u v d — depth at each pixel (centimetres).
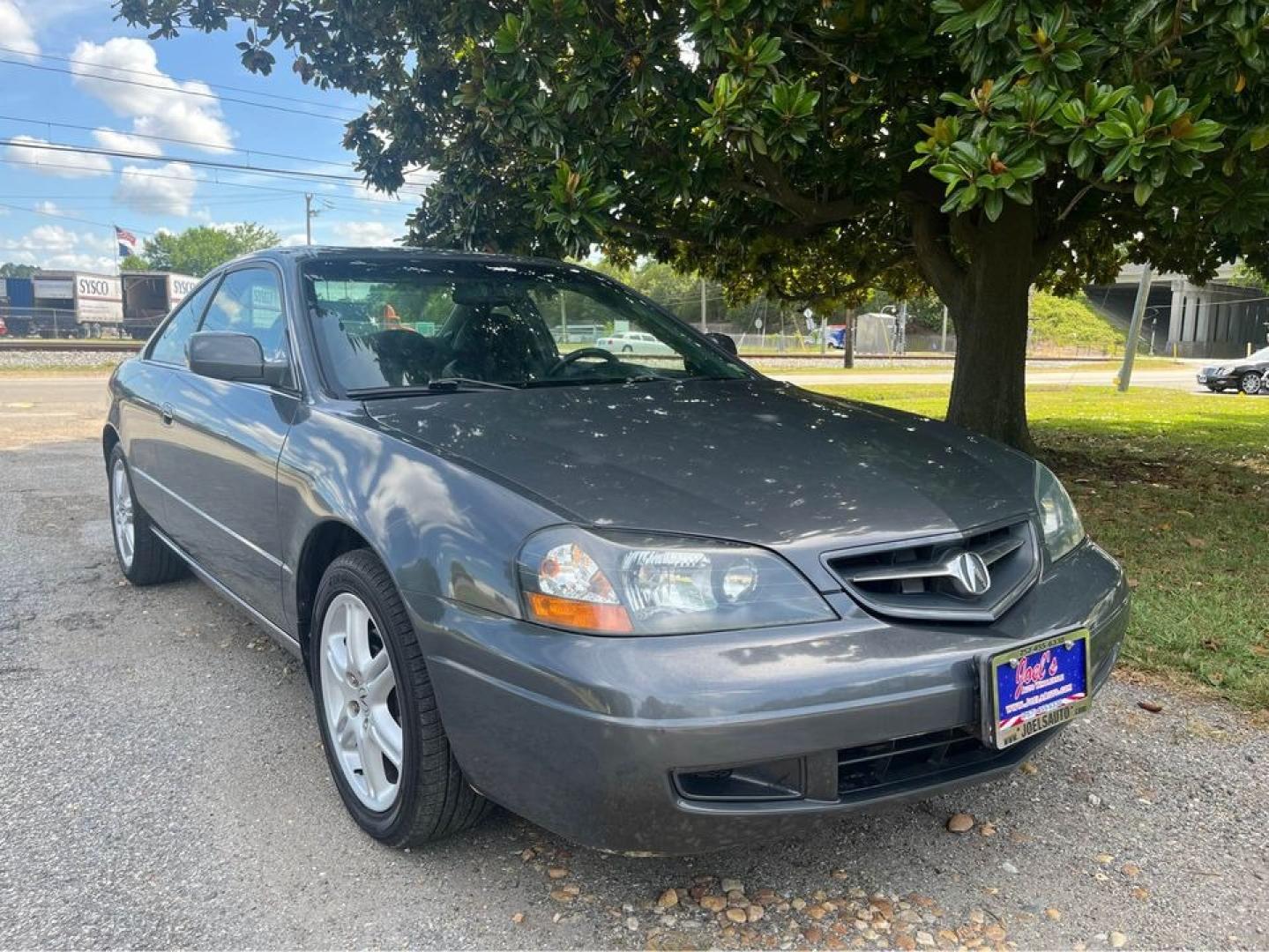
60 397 1523
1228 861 239
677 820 187
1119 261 1043
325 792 271
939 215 859
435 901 221
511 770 201
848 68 517
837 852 242
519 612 198
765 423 277
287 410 292
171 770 283
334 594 253
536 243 659
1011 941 209
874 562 210
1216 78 390
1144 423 1261
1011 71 379
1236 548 511
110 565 506
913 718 196
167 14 641
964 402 839
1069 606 232
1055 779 279
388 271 342
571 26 514
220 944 205
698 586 193
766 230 782
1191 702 327
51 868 233
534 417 267
